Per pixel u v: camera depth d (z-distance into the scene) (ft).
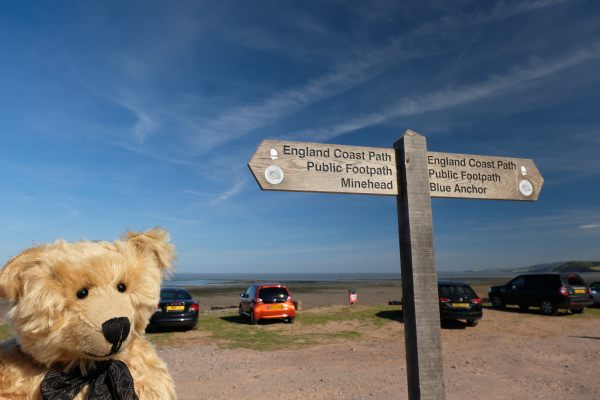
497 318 49.19
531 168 12.61
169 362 27.30
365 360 27.63
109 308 5.65
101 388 5.73
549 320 47.37
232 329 42.65
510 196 12.13
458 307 42.98
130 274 6.34
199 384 21.61
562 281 51.37
